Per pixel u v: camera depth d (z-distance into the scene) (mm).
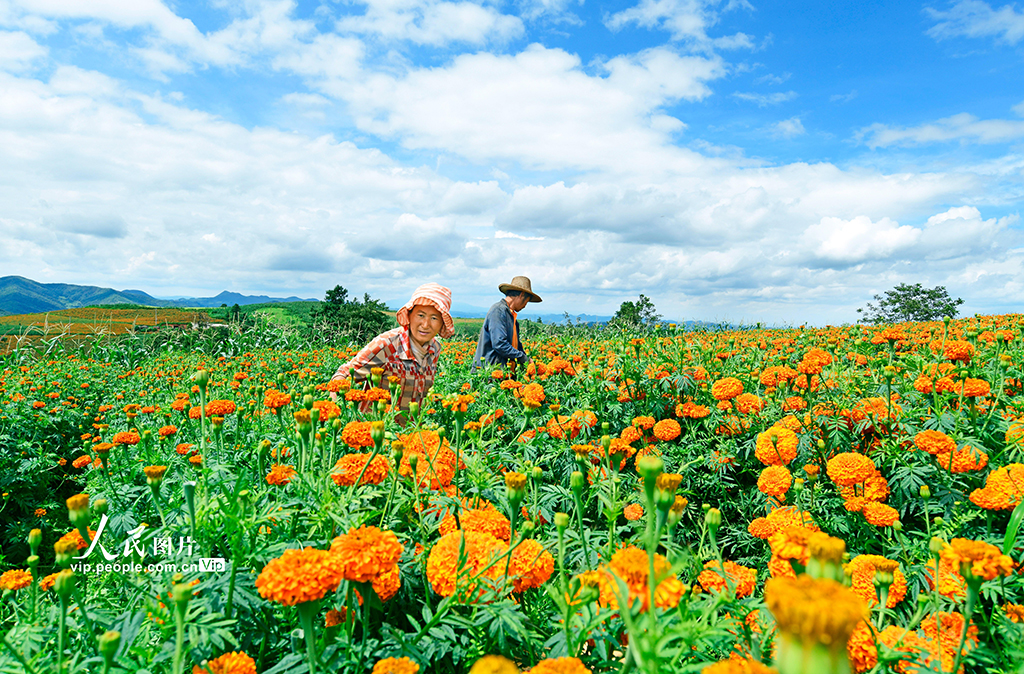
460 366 6031
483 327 5137
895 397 3250
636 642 850
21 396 5887
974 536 1988
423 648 1308
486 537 1541
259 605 1382
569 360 4703
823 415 2926
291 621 1417
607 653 1223
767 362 4582
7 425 5219
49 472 4723
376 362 3506
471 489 2039
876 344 4316
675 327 5332
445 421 3021
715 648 1177
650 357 4273
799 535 1199
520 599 1582
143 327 15164
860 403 3004
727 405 3346
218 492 1690
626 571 990
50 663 1272
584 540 1507
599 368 4164
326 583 1094
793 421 2852
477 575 1336
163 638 1322
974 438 2463
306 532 1740
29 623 1491
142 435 2637
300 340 14242
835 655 542
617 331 5730
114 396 7129
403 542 1765
